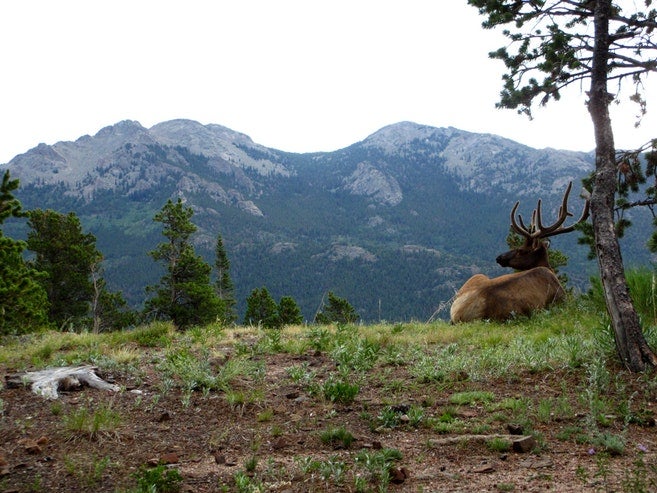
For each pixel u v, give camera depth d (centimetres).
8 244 1114
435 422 557
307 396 661
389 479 422
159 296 3981
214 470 457
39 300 2267
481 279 1336
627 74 844
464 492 396
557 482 407
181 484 427
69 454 489
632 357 692
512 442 486
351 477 432
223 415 602
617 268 727
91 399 635
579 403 601
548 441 504
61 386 674
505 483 407
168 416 591
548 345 831
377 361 826
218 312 4003
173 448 511
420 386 692
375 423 562
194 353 888
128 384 707
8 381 691
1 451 497
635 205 949
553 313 1195
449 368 745
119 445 516
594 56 802
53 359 845
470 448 491
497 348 848
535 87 891
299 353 900
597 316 1061
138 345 1004
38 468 462
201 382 698
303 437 534
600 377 646
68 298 3716
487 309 1212
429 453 483
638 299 1034
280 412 610
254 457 476
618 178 955
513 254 1386
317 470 446
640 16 904
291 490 410
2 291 1105
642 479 394
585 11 853
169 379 708
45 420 574
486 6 907
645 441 498
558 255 3058
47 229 3581
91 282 3791
